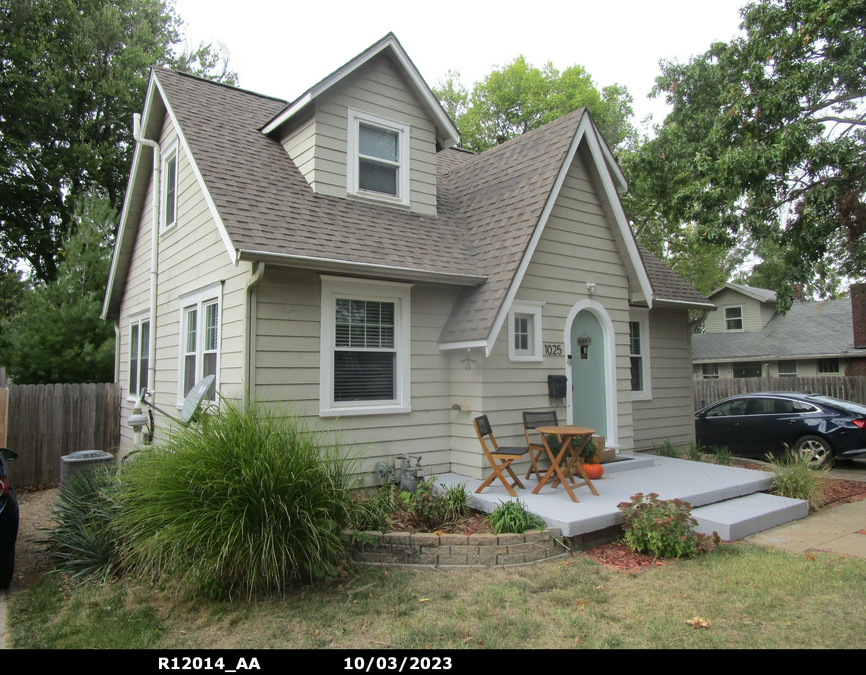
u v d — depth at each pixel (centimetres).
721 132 1298
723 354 2408
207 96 965
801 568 526
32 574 573
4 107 1936
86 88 2052
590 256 930
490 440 781
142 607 467
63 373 1276
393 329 801
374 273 727
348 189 849
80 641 408
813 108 1292
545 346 859
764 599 458
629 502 647
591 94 2808
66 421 1148
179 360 908
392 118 905
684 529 577
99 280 1376
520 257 775
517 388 823
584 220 927
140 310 1148
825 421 1065
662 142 1633
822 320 2391
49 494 1006
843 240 1670
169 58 2369
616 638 396
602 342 951
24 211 2145
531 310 845
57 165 1989
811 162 1162
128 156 2184
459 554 546
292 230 709
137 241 1207
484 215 920
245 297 681
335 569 485
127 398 1170
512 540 556
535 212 811
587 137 903
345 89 859
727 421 1205
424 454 805
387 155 904
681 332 1288
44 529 619
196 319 861
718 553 582
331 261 680
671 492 718
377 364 786
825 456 1044
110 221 1447
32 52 1950
